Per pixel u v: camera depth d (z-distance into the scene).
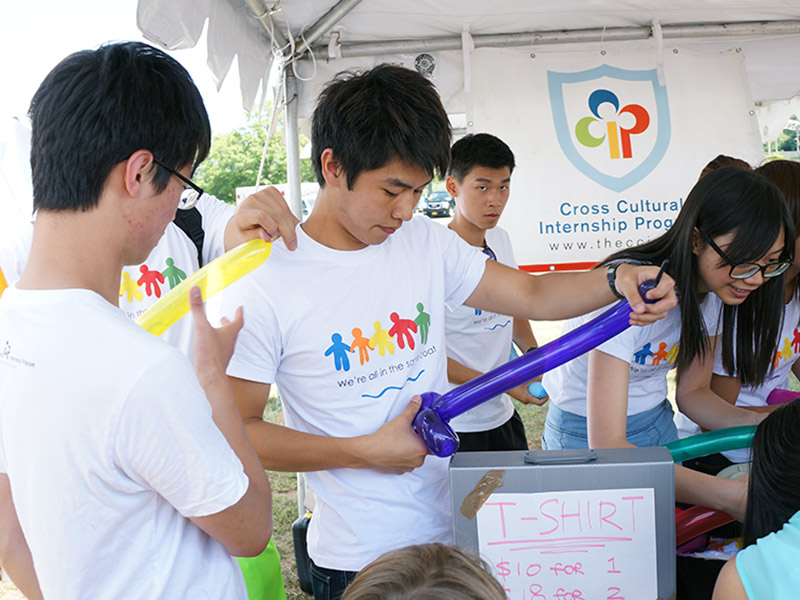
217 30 2.42
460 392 1.30
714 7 3.34
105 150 0.80
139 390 0.79
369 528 1.33
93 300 0.83
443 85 3.51
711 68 3.58
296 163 3.27
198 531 0.93
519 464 1.15
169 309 1.06
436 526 1.40
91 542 0.83
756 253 1.37
